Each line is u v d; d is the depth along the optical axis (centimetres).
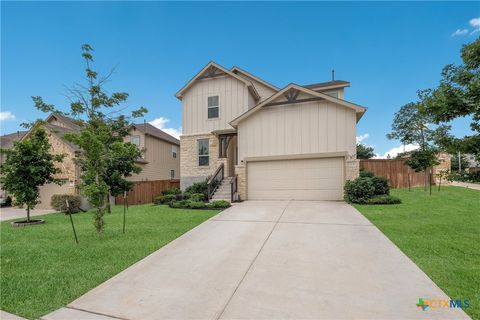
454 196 1146
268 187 1241
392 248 491
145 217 905
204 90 1586
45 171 989
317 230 641
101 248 553
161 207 1167
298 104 1210
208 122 1568
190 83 1591
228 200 1209
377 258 446
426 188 1396
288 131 1222
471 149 471
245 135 1289
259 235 621
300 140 1202
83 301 332
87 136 614
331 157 1155
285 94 1230
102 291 359
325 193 1160
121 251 530
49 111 779
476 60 452
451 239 531
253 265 439
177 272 420
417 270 390
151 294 347
